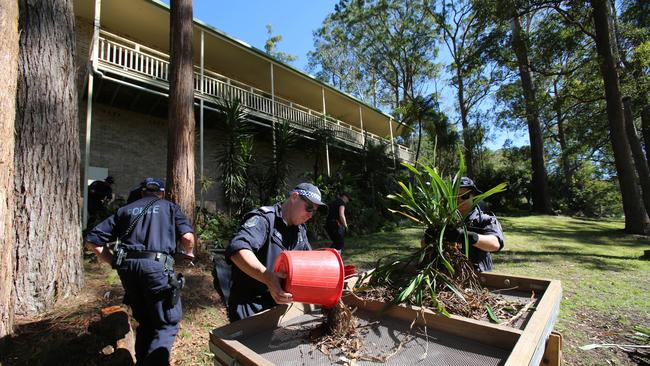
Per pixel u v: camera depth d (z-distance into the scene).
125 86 8.91
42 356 2.61
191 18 6.41
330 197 11.75
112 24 10.71
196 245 5.97
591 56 15.09
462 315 1.65
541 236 11.26
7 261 2.72
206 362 3.05
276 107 12.94
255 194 11.23
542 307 1.60
